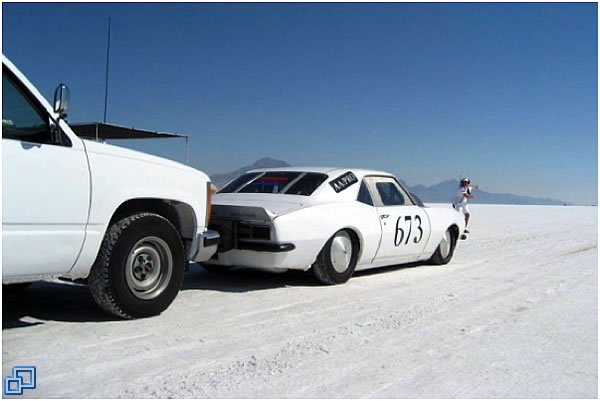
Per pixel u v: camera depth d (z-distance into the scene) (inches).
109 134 357.4
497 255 387.5
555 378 135.6
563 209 1787.6
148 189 178.5
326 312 197.5
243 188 270.4
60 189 153.2
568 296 237.3
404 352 152.5
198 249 203.5
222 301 212.4
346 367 138.9
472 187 672.4
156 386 123.2
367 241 262.1
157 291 183.0
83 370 131.5
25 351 144.3
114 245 168.7
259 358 143.9
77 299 209.3
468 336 170.4
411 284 260.2
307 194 251.9
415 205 307.4
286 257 226.7
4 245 142.2
